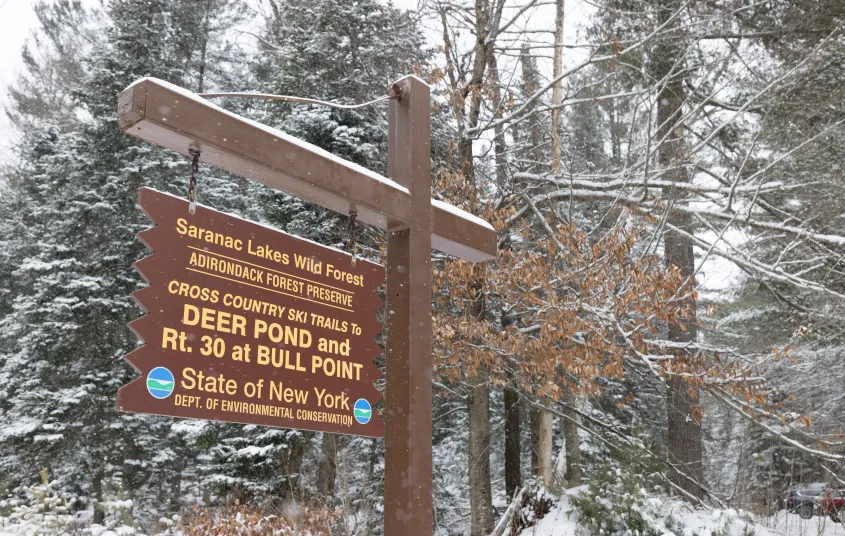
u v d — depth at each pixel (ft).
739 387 32.14
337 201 12.69
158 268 10.05
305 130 48.80
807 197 40.11
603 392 54.13
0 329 74.33
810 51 38.01
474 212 37.40
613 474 34.83
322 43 50.01
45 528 31.40
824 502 35.37
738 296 52.44
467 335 35.60
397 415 12.81
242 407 10.63
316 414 11.65
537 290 37.47
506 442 57.21
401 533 12.16
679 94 45.60
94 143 62.69
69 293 59.11
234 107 78.54
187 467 70.28
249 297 11.10
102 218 60.80
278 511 38.68
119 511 32.55
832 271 37.93
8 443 58.70
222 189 69.36
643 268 33.91
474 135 41.52
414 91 14.44
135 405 9.40
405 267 13.56
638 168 43.29
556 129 46.93
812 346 50.21
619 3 46.06
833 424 44.73
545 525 35.27
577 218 51.03
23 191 86.69
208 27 88.74
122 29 66.08
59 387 60.80
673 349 36.68
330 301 12.35
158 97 10.09
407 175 13.98
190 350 10.16
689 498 37.88
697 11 42.50
